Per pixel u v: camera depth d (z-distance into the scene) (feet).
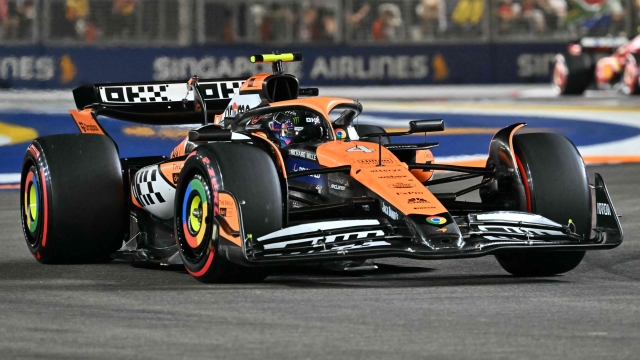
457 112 249.75
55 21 324.39
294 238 73.36
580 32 357.41
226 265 75.77
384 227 74.33
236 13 336.08
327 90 328.90
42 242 90.63
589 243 75.87
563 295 71.56
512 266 81.56
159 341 57.47
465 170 83.46
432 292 72.69
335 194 81.30
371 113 246.06
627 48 310.24
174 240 90.43
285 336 58.44
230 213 74.08
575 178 80.59
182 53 321.73
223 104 104.01
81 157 91.20
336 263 82.02
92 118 99.55
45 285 78.13
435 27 353.10
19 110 252.62
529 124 224.33
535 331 59.47
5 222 118.62
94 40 327.67
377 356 53.78
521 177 81.00
